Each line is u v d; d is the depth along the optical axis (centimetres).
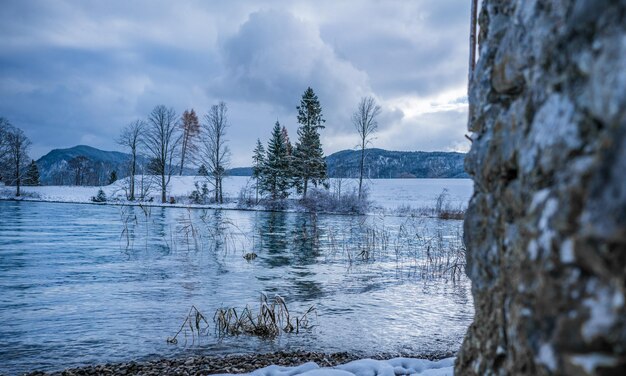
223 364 660
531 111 212
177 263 1577
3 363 691
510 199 229
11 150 5691
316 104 5203
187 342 802
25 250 1738
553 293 161
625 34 139
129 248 1861
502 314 230
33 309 991
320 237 2420
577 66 168
